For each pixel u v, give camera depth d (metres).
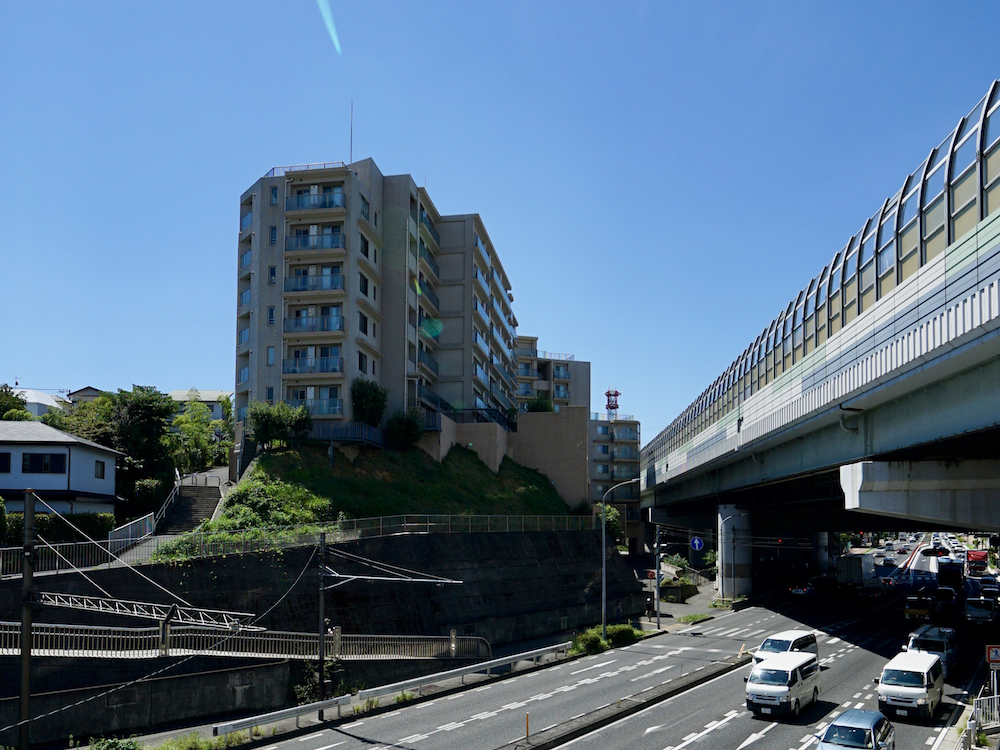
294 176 58.62
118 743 20.88
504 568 47.56
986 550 111.56
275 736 23.98
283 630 33.47
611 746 22.75
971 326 20.22
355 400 57.31
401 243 65.19
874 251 28.08
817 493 51.84
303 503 45.72
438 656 36.59
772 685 26.22
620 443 119.06
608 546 60.50
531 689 31.75
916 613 50.53
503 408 87.38
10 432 40.91
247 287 60.28
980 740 20.94
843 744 19.92
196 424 76.69
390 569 39.44
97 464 43.19
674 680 32.47
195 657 28.11
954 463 30.70
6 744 21.86
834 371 31.22
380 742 23.30
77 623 27.75
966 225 21.78
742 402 46.50
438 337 74.31
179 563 31.62
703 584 76.88
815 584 77.00
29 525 19.06
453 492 57.72
